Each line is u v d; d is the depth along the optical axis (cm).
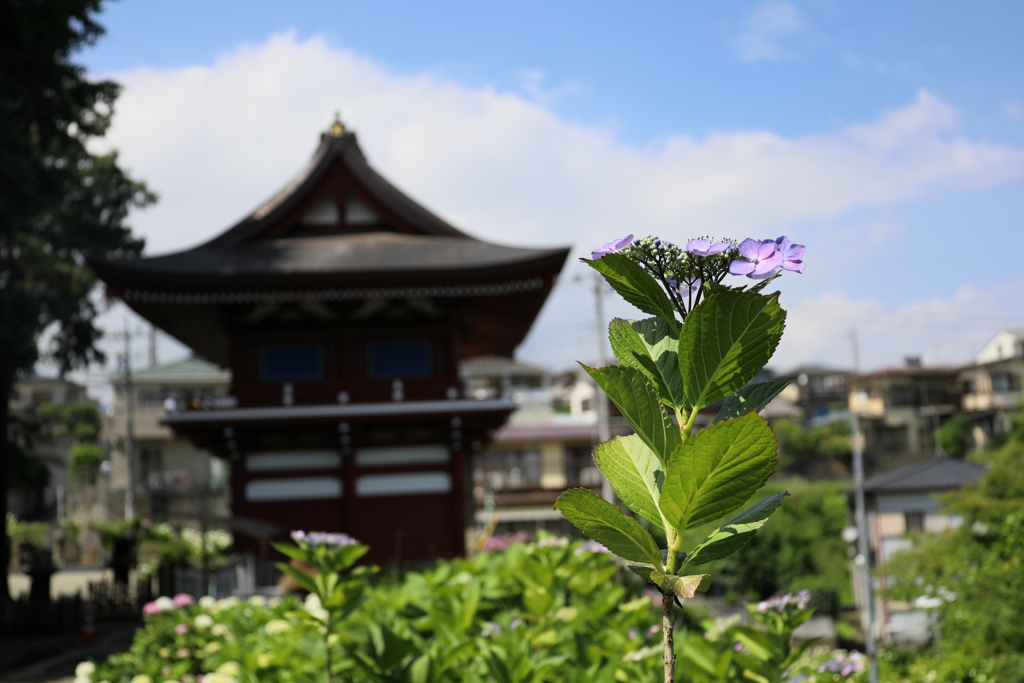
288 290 2353
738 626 492
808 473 7250
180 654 795
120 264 2278
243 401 2431
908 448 7906
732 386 245
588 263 249
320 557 542
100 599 3403
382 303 2488
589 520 252
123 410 6994
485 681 486
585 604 682
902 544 4394
